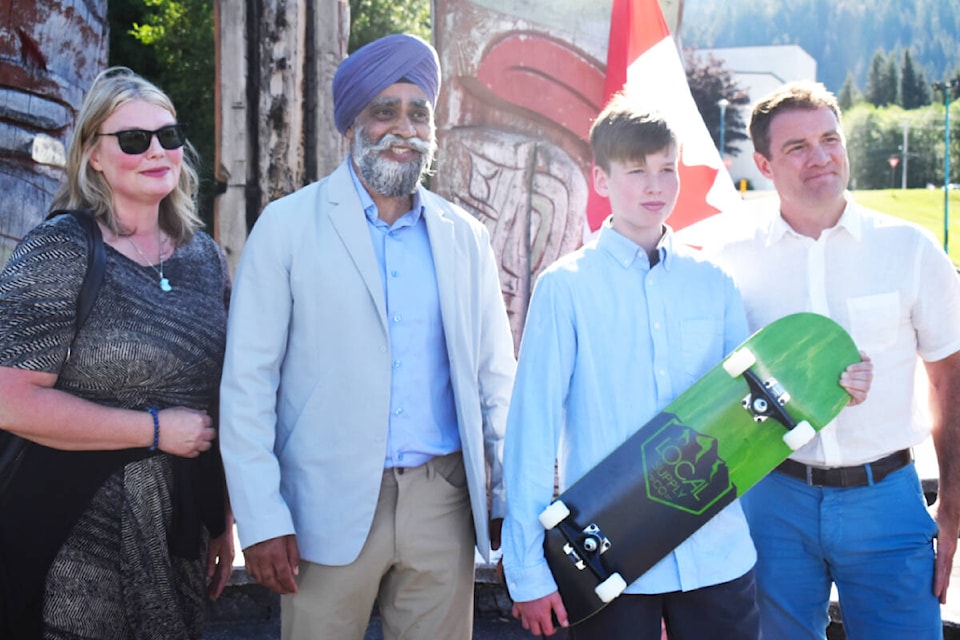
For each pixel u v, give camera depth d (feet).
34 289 5.53
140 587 5.84
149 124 6.01
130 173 5.99
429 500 6.21
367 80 6.17
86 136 6.05
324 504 5.99
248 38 12.01
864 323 6.53
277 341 6.05
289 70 12.03
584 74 11.65
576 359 5.97
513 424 5.92
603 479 5.74
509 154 11.59
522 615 5.71
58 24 9.18
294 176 12.19
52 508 5.68
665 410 5.84
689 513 5.73
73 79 9.48
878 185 146.20
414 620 6.28
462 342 6.32
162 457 5.98
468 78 11.58
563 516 5.62
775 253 6.82
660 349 5.93
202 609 6.36
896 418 6.54
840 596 6.78
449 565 6.26
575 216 11.71
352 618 6.18
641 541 5.68
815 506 6.58
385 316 6.06
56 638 5.65
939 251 6.53
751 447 5.85
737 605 5.79
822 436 6.49
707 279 6.16
